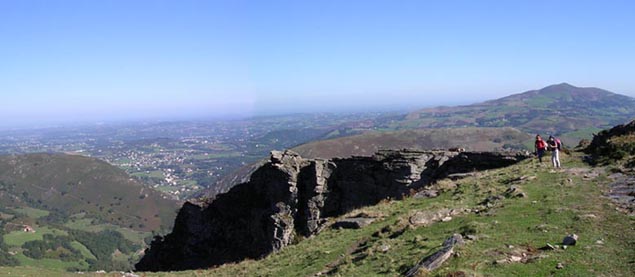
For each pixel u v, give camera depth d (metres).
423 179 47.66
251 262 39.03
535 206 25.94
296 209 50.34
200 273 38.94
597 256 17.02
